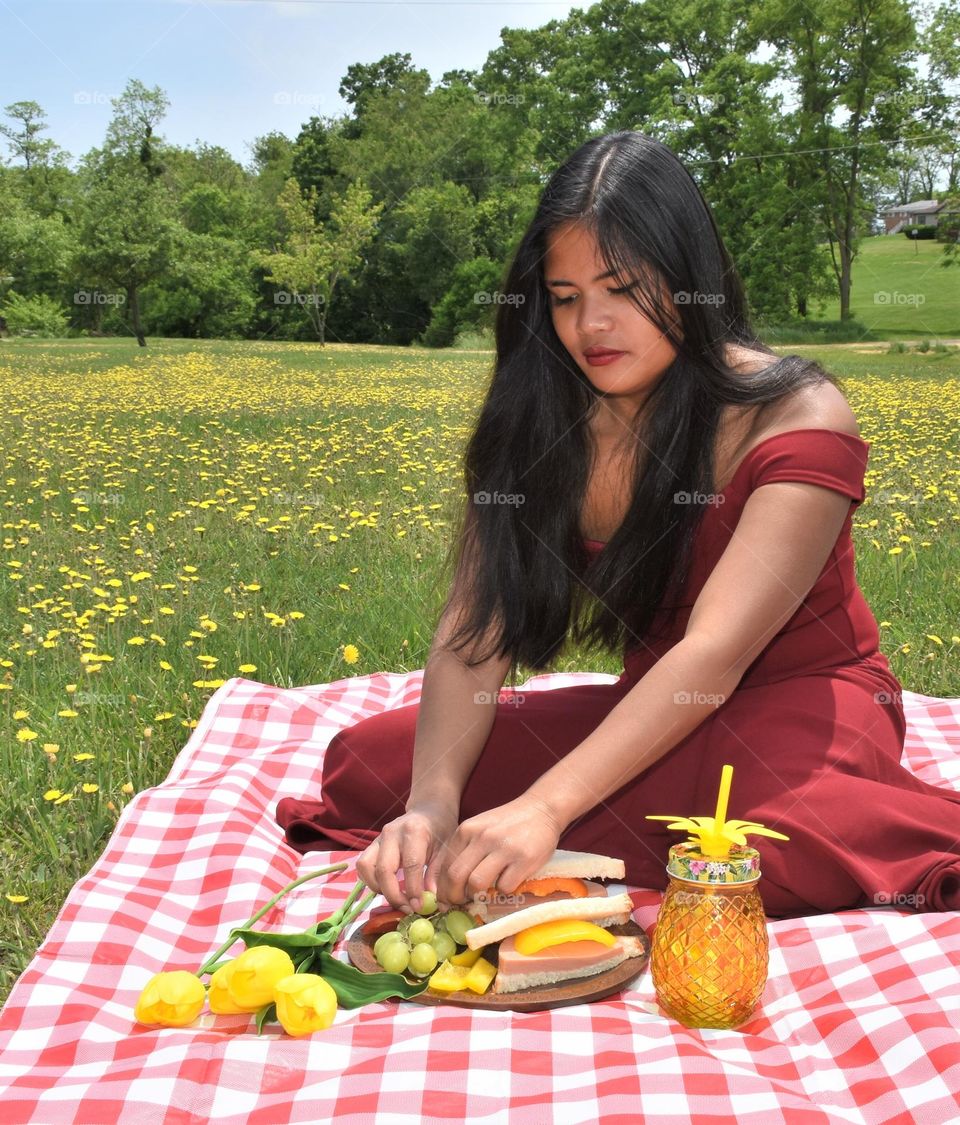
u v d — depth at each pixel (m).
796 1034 1.59
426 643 3.97
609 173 1.91
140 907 2.06
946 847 1.89
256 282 49.59
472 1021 1.59
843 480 1.96
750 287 34.56
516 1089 1.45
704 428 2.03
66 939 1.93
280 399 14.23
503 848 1.70
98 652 3.81
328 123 52.97
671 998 1.64
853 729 2.01
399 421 10.95
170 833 2.37
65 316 50.56
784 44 35.44
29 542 5.52
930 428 10.20
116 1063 1.54
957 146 35.31
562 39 44.16
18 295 48.72
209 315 49.28
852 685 2.09
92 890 2.09
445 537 5.21
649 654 2.22
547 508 2.15
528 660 2.22
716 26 38.12
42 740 3.00
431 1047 1.52
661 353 1.96
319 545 5.27
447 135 46.62
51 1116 1.40
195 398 14.44
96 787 2.56
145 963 1.91
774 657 2.09
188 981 1.70
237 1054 1.52
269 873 2.23
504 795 2.20
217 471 7.84
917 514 5.98
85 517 6.29
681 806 2.05
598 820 2.10
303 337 48.38
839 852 1.85
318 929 1.85
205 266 44.22
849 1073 1.48
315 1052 1.54
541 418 2.14
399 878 2.00
